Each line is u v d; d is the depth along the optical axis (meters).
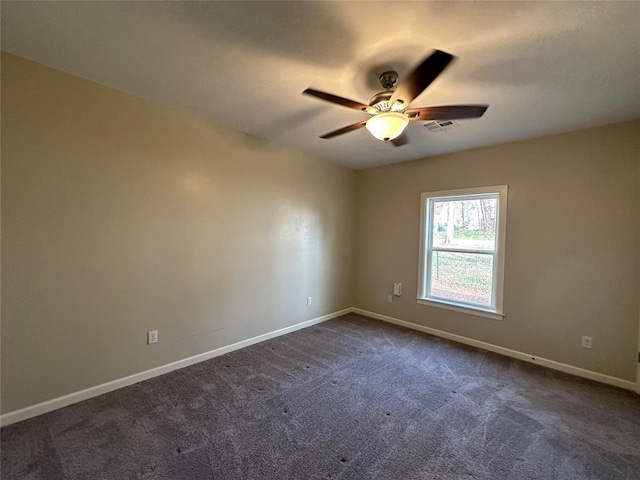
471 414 2.14
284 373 2.71
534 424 2.04
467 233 3.60
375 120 1.89
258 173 3.36
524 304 3.11
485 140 3.15
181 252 2.74
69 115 2.10
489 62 1.77
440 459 1.72
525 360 3.08
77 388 2.20
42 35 1.66
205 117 2.80
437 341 3.57
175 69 1.98
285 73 1.98
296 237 3.85
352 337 3.66
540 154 3.01
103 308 2.30
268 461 1.68
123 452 1.72
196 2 1.37
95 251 2.25
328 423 2.02
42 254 2.03
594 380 2.69
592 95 2.14
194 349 2.87
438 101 2.28
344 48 1.68
